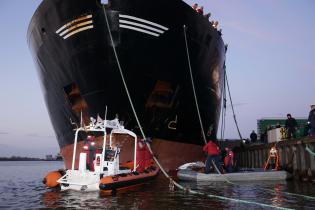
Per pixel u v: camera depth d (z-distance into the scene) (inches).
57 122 761.0
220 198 384.5
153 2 561.3
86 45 580.7
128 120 610.5
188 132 681.0
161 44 586.2
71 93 669.9
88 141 480.7
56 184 467.8
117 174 447.8
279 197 391.5
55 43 623.8
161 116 636.7
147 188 472.1
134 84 593.0
